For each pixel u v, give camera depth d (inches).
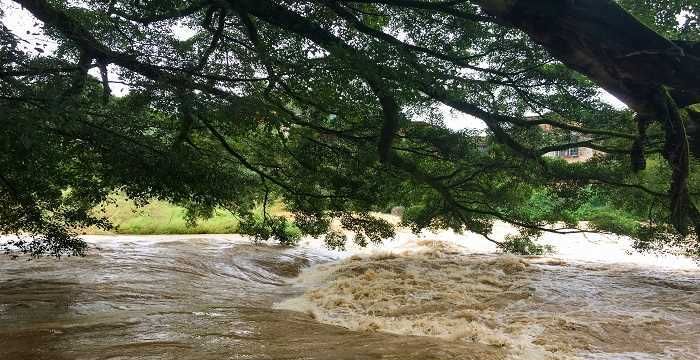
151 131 400.8
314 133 475.5
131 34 303.7
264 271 579.8
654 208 550.0
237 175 468.4
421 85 354.6
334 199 525.3
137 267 499.8
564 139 475.2
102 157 331.9
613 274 552.7
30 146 255.3
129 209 864.9
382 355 249.1
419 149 480.7
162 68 295.0
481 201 546.0
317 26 348.8
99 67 291.4
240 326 300.7
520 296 445.1
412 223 605.9
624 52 281.6
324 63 315.3
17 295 363.3
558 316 368.8
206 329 285.6
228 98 305.7
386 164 470.9
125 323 291.0
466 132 462.0
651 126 420.2
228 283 491.8
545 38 288.7
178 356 225.1
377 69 324.5
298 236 763.4
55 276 436.1
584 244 818.8
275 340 271.1
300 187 520.7
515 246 591.2
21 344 235.1
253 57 335.9
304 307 409.4
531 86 419.2
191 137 456.1
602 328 337.1
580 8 277.0
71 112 253.8
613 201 557.9
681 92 319.6
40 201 348.2
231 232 854.5
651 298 437.1
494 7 289.3
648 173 523.5
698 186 498.3
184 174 357.7
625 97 308.0
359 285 486.9
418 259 657.6
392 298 432.1
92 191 353.7
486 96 408.5
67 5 327.9
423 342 287.9
